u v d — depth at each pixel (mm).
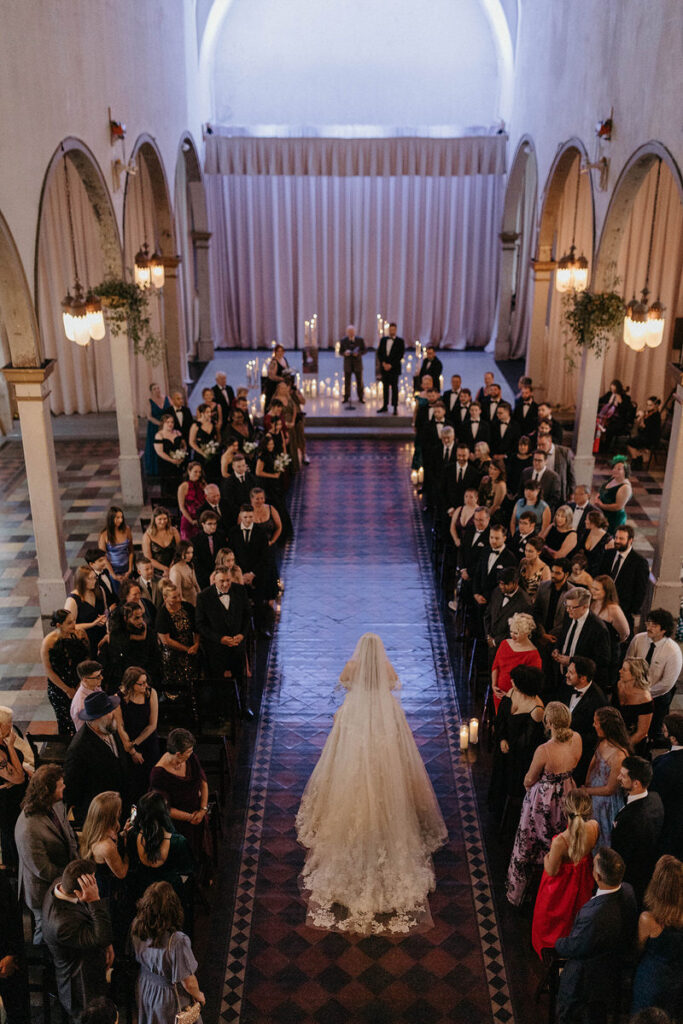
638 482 14219
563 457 10930
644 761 5379
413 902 6203
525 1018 5402
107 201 11969
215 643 7926
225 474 10953
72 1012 5172
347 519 12742
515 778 6605
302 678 8945
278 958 5812
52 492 9664
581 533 8844
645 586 8297
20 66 8812
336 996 5543
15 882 6273
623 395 15297
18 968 5145
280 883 6453
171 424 12539
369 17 20125
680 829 5715
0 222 8375
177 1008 4641
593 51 12711
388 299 22062
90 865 4918
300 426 14680
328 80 20516
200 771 6188
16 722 8281
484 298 21953
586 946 4781
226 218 21141
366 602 10422
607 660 6961
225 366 20547
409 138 19375
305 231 21375
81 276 16812
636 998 4820
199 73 19078
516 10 18766
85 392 17641
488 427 12438
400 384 18922
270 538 9898
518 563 8531
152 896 4582
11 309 9000
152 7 14539
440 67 20453
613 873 4754
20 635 9836
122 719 6500
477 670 8602
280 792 7391
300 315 22109
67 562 10578
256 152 19453
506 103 19641
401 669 9070
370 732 6422
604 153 12281
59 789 5371
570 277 13391
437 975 5699
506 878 6496
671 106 9750
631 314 10367
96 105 11430
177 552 8398
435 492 12359
